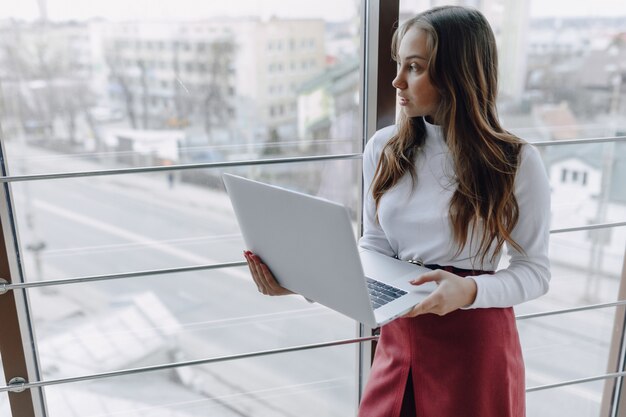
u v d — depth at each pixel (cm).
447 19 101
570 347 193
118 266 169
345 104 166
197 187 167
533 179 102
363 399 119
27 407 146
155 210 166
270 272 111
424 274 98
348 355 185
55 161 154
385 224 115
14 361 142
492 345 107
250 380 184
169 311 175
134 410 178
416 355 110
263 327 181
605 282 189
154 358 177
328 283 97
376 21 137
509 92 165
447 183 107
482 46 102
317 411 190
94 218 163
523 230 104
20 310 142
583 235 184
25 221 157
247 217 106
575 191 179
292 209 94
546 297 187
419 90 104
